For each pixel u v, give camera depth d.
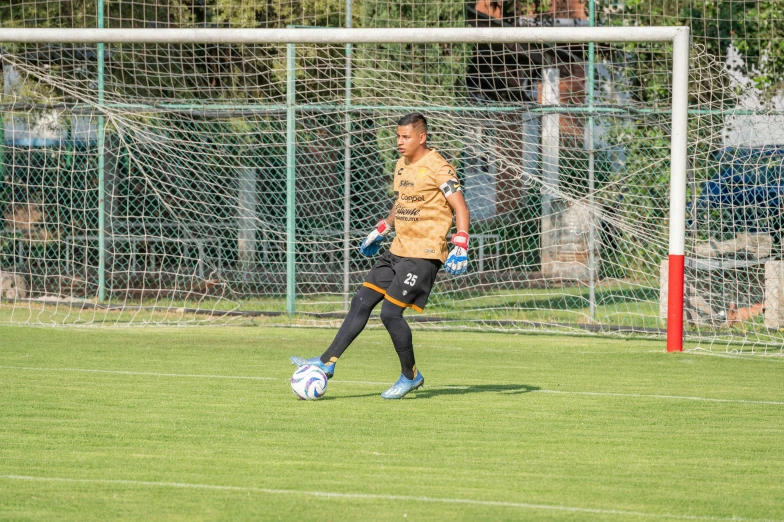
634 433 21.70
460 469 18.06
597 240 49.16
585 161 52.22
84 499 15.77
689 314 43.00
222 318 46.16
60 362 31.81
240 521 14.65
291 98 48.97
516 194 56.25
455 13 55.44
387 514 15.09
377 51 50.66
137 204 60.56
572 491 16.64
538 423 22.62
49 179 57.03
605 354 35.62
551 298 53.00
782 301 42.16
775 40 54.69
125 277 58.06
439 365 32.56
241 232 56.41
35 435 20.67
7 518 14.73
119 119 47.78
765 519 15.23
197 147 53.38
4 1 56.88
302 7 56.00
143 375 29.25
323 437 20.66
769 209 44.84
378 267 24.89
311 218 55.28
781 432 22.02
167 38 37.69
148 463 18.25
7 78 51.72
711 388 28.25
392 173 54.50
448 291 51.91
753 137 42.47
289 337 39.56
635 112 47.62
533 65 59.16
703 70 42.50
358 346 37.12
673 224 35.72
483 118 48.84
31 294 49.66
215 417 22.73
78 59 53.84
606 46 55.47
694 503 16.03
